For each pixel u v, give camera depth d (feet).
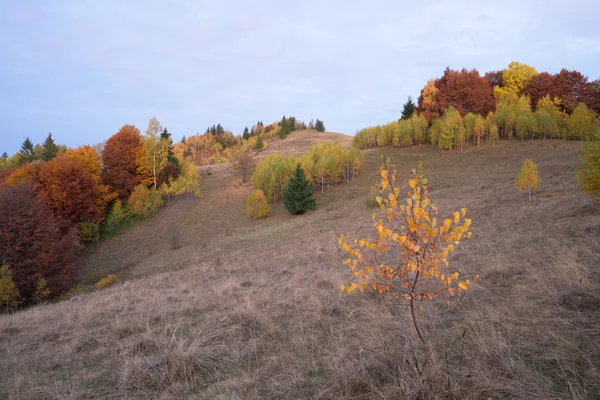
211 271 55.52
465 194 91.09
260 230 113.60
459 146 179.42
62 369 17.20
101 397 13.62
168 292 37.58
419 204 9.56
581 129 158.71
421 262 9.48
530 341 12.54
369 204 109.40
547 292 16.85
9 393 14.74
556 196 60.59
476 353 12.17
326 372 13.02
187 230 132.67
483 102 201.46
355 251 10.32
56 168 123.44
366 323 16.94
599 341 11.61
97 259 114.62
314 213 123.03
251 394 12.23
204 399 12.51
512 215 50.55
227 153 371.56
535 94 209.77
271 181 155.33
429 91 212.43
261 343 17.20
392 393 10.53
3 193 74.33
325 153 170.60
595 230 29.43
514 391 9.73
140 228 139.33
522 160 142.41
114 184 163.94
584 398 8.84
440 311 17.02
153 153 169.99
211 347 17.16
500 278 21.22
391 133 208.95
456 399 9.67
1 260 67.21
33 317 32.17
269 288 30.27
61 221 114.62
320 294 24.58
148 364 15.83
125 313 27.71
